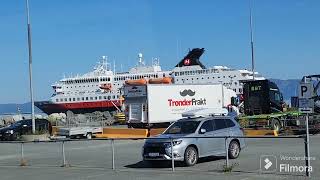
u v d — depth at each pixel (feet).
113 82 376.27
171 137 54.60
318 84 108.78
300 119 109.50
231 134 61.11
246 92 127.13
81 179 48.29
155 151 55.83
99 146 97.55
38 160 72.90
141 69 381.60
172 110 130.11
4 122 246.47
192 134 57.00
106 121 223.71
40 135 121.49
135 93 127.44
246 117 114.62
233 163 55.42
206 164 57.11
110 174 51.13
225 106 150.41
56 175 52.26
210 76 339.98
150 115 125.59
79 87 380.78
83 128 125.70
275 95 125.39
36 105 383.24
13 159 76.74
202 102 138.62
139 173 50.75
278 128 113.29
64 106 375.04
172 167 52.01
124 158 70.28
